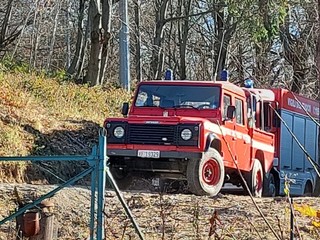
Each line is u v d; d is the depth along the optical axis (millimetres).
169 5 42812
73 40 47656
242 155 16062
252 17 27094
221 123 14992
